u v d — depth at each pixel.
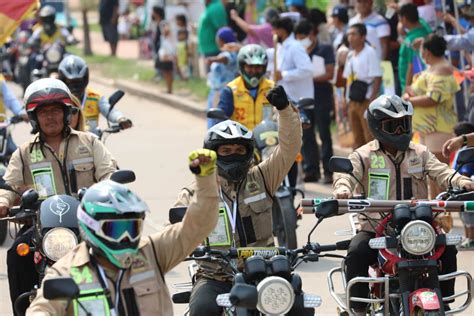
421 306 13.34
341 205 13.88
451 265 14.65
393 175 15.74
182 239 11.45
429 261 13.77
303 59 28.17
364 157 15.84
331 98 30.11
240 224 14.08
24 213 14.54
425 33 28.27
